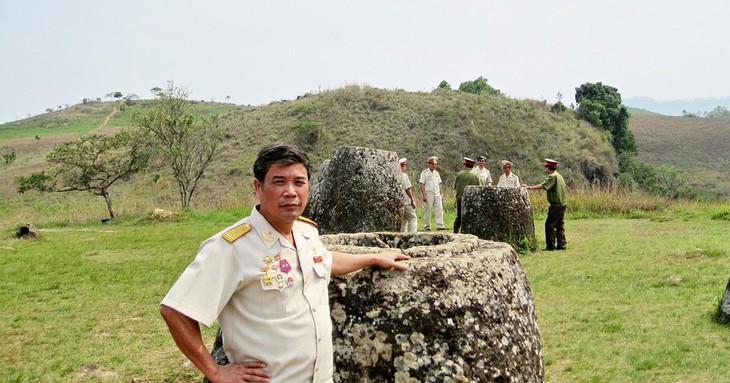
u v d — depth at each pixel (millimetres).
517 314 3312
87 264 11375
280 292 2461
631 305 7648
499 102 45781
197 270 2414
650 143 61125
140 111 26016
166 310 2371
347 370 2998
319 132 40219
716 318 6871
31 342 6664
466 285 3133
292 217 2510
